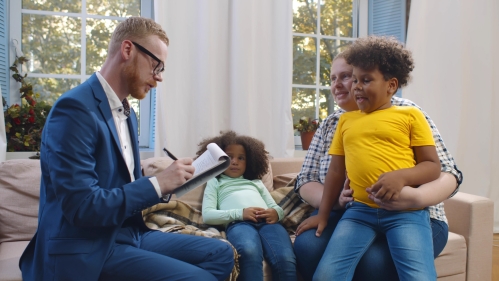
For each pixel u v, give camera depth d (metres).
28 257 1.50
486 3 3.51
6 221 2.01
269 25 3.14
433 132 1.87
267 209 2.09
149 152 2.98
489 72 3.52
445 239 1.83
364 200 1.73
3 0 2.76
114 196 1.39
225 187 2.23
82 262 1.36
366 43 1.75
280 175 2.58
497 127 3.66
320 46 3.56
